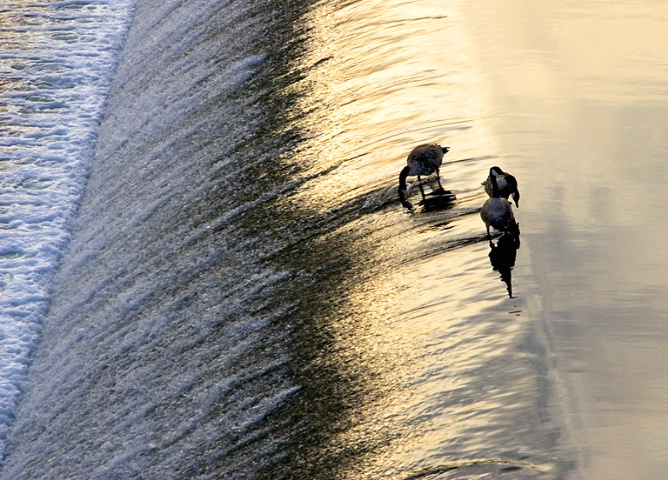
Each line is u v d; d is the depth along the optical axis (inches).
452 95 1230.9
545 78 1248.2
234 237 1162.0
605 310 786.2
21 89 2006.6
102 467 898.7
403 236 962.7
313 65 1518.2
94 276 1311.5
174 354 1005.8
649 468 612.1
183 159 1480.1
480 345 764.6
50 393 1107.3
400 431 707.4
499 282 839.1
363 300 900.6
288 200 1176.2
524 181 997.8
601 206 941.2
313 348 874.8
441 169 1055.6
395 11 1579.7
